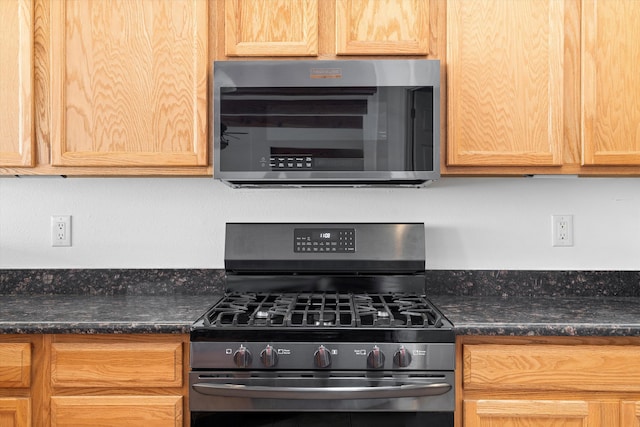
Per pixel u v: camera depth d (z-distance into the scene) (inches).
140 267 76.4
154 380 54.3
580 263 76.0
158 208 76.7
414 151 61.9
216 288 76.2
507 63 63.7
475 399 54.1
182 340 54.8
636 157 63.4
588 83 63.7
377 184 70.5
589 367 53.6
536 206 76.1
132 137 64.3
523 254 76.0
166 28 64.5
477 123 63.7
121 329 54.2
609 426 53.7
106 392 54.5
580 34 64.4
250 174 62.3
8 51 64.2
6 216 76.0
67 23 64.2
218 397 52.7
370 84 61.8
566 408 53.6
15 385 54.4
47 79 64.7
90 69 64.2
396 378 52.4
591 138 63.7
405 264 72.1
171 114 64.4
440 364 52.6
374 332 52.7
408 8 64.6
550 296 75.4
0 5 64.1
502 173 65.1
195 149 64.4
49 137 64.6
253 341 52.8
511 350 53.9
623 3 63.8
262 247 72.7
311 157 62.3
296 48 64.5
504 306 66.3
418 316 59.2
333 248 72.6
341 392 51.1
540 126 63.8
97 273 75.9
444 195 76.4
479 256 76.2
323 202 76.6
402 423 52.7
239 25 65.0
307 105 62.3
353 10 64.7
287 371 52.8
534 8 63.9
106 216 76.5
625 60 63.8
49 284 75.8
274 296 70.6
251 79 62.2
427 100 61.8
